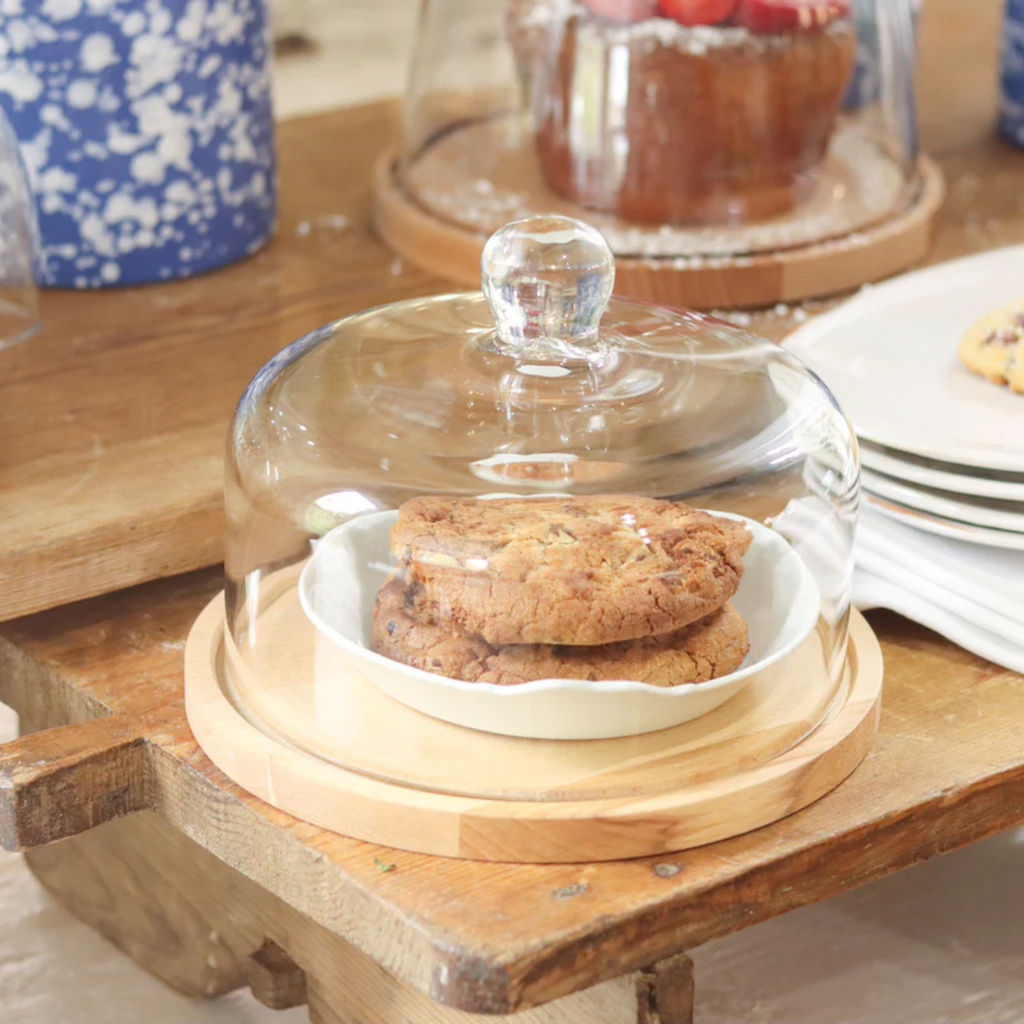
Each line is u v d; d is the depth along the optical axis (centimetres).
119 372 120
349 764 77
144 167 133
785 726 79
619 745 77
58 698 93
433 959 68
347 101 273
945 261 139
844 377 105
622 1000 76
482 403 81
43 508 99
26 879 130
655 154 128
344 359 86
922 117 178
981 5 221
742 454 81
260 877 78
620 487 79
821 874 76
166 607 101
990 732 85
